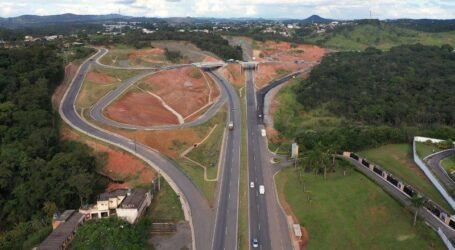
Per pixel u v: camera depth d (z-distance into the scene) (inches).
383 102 6151.6
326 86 6830.7
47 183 3496.6
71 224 3009.4
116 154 4232.3
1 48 5738.2
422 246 2625.5
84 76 6368.1
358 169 3811.5
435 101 6117.1
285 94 6820.9
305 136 4707.2
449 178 3388.3
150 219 3137.3
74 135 4530.0
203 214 3267.7
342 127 5132.9
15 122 4229.8
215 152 4520.2
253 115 5762.8
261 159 4347.9
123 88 6058.1
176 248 2817.4
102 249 2610.7
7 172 3553.2
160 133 4739.2
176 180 3828.7
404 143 4537.4
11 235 3083.2
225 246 2842.0
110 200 3272.6
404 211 3009.4
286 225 3107.8
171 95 6220.5
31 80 5093.5
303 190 3599.9
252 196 3553.2
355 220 3065.9
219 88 7062.0
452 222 2743.6
